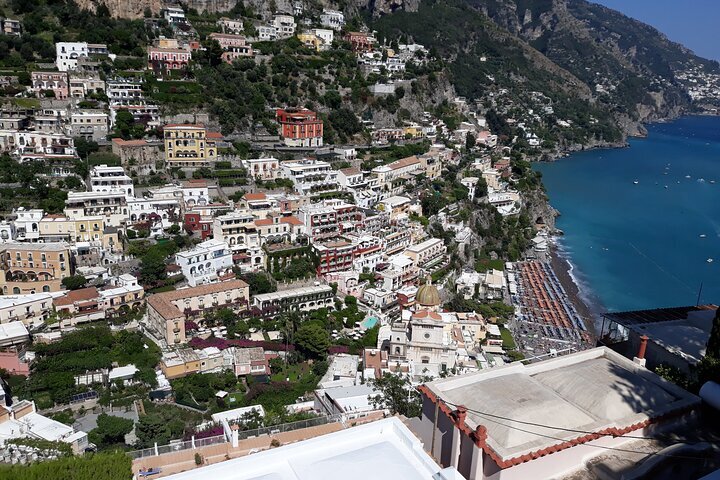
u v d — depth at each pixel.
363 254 160.50
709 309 56.66
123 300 122.81
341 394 88.12
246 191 173.12
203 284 132.62
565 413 31.61
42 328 114.38
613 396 33.38
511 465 27.48
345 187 189.75
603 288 189.75
